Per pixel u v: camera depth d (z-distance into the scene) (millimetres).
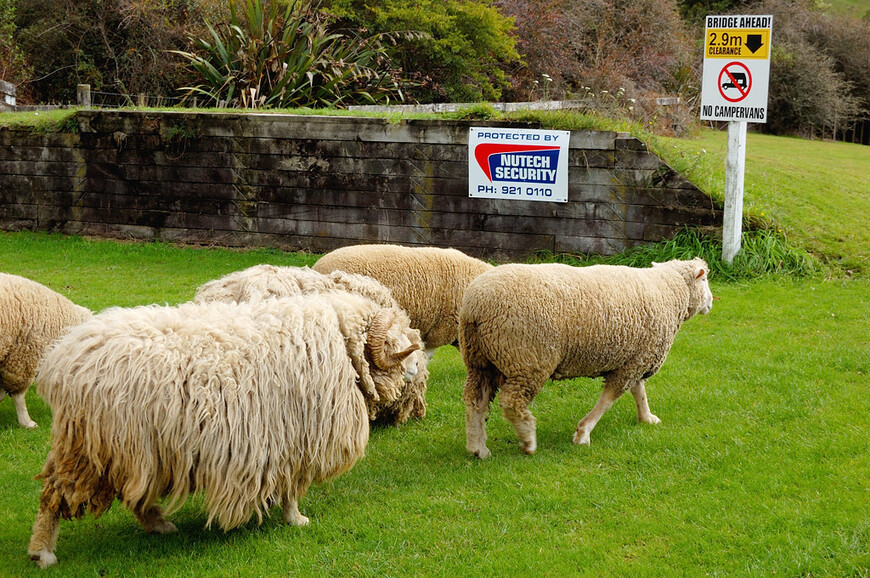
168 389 3961
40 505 4141
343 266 6543
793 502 4711
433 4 18734
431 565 4184
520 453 5594
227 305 4547
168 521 4633
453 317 6699
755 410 6102
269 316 4352
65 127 12875
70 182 13070
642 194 10445
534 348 5219
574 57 21172
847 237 10398
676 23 23281
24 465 5441
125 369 3951
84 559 4242
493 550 4297
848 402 6137
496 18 18875
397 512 4754
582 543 4344
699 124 19922
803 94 25062
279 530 4543
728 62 9469
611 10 22016
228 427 4047
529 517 4645
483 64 19516
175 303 9156
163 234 12828
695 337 7887
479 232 11305
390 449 5812
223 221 12523
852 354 7109
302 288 5758
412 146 11359
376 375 4648
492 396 5688
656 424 6000
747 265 9750
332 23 18203
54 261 11453
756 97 9359
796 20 28172
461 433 6125
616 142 10430
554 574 4066
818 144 21312
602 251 10766
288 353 4230
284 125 11898
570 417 6297
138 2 19000
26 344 5871
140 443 3936
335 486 5148
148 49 19422
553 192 10797
